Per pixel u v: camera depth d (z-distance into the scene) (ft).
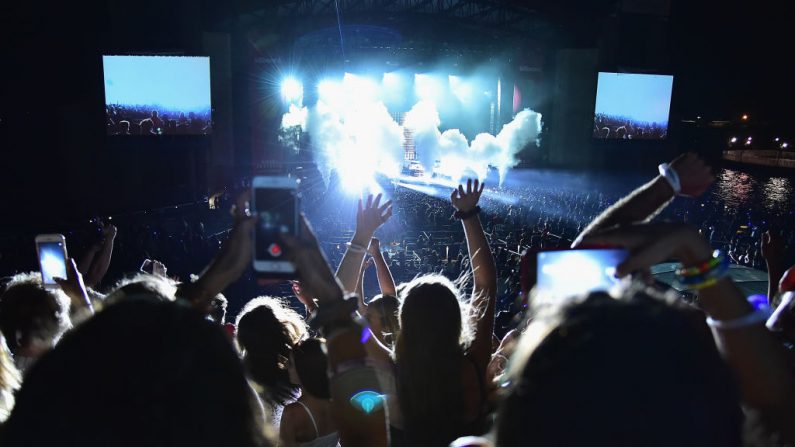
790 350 6.30
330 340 5.91
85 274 16.61
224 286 5.95
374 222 9.22
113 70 104.37
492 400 7.66
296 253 5.70
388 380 7.05
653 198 5.72
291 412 9.36
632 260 4.33
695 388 2.76
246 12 127.65
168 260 74.02
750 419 3.95
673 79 143.54
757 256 73.67
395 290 13.46
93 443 3.16
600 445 2.68
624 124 144.25
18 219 105.50
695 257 4.29
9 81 106.22
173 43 117.80
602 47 152.25
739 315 4.11
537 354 3.04
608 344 2.81
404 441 6.93
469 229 9.70
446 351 6.73
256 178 5.89
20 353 9.34
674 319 3.01
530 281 5.12
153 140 108.37
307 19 151.53
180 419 3.25
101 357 3.26
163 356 3.28
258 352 10.01
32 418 3.19
